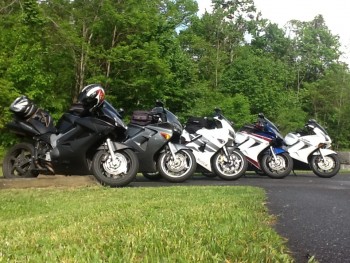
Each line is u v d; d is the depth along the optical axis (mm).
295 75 65688
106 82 21031
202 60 43438
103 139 8453
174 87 27734
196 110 30688
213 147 10430
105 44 22375
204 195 6707
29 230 4422
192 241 3604
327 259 3475
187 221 4473
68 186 8172
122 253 3373
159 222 4445
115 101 22781
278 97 43562
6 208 6012
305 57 69188
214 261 3119
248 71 42062
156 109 9867
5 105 18250
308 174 12773
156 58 21750
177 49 28250
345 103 49438
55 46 20906
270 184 9242
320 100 51250
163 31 24719
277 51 69062
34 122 8602
